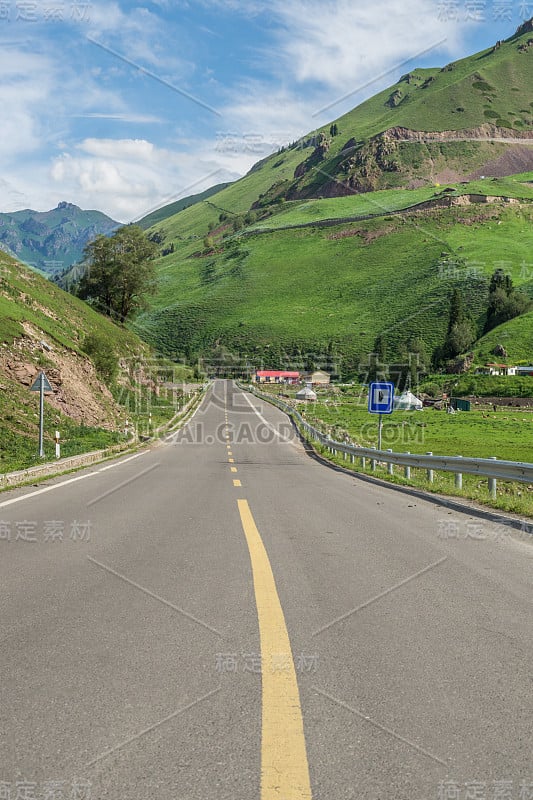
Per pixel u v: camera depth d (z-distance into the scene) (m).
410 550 8.40
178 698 3.73
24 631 4.94
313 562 7.57
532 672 4.20
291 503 13.74
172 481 18.83
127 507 12.82
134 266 94.69
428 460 19.64
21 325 40.28
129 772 2.94
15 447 26.36
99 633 4.90
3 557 7.80
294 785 2.84
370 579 6.74
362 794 2.78
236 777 2.90
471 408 108.31
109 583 6.50
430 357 174.38
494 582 6.66
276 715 3.51
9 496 14.66
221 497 14.73
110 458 28.73
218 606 5.66
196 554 8.01
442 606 5.74
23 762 3.02
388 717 3.51
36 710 3.56
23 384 35.38
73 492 15.62
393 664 4.31
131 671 4.14
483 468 15.73
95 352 53.22
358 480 21.11
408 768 2.99
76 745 3.18
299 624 5.17
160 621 5.21
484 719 3.50
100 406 42.09
